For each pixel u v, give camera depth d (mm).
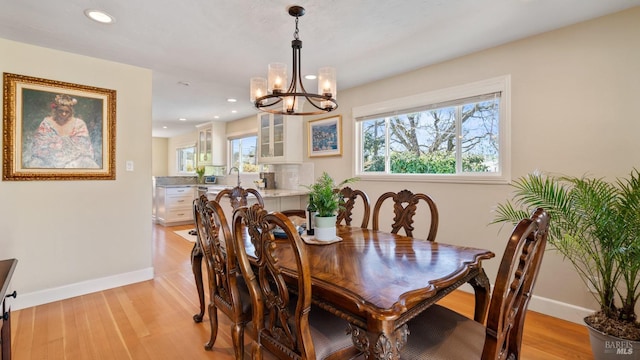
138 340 2082
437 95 3049
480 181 2779
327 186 2012
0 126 2443
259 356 1450
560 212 1889
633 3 1988
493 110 2764
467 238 2887
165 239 5035
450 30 2342
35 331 2178
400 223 2332
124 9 2018
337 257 1613
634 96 2053
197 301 2701
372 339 1063
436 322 1420
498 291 1004
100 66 2896
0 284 1116
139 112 3141
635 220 1619
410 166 3430
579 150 2268
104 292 2883
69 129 2742
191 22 2193
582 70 2246
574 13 2109
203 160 6875
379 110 3588
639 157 2037
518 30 2357
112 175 2975
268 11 2047
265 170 5582
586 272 2229
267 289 1380
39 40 2477
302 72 3268
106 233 2965
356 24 2234
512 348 1276
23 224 2549
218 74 3355
